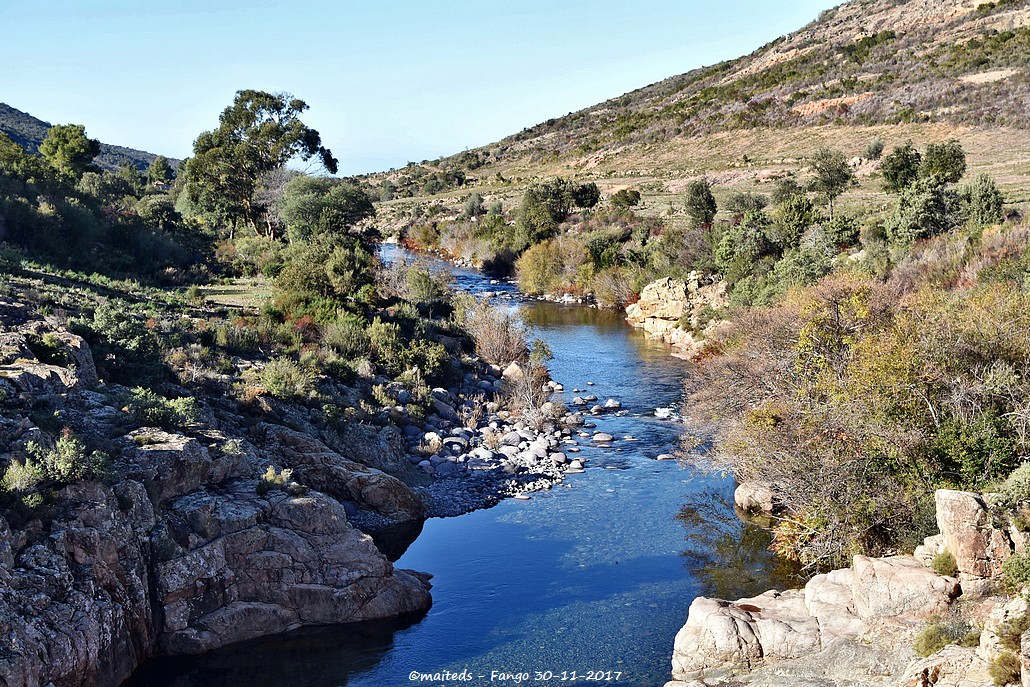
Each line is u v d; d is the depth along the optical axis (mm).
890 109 134500
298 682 18672
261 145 91250
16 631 15773
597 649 19688
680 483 31281
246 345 38094
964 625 16328
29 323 29500
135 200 95188
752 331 35844
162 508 21000
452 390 43562
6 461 19047
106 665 17422
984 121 116250
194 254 70062
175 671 19031
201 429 25172
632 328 66688
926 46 167875
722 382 32938
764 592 21375
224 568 20391
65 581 17344
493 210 123000
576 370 51594
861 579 18203
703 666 17750
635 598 22266
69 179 84000
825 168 79062
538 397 42344
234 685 18562
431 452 34188
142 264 60500
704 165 140375
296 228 80500
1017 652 13828
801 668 16750
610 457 34625
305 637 20500
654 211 106312
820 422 23172
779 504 27688
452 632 20766
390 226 141875
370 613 21281
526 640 20250
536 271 86188
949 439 21328
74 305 37031
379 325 44000
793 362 29422
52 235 55688
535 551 25484
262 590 20828
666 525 27266
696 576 23453
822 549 22609
